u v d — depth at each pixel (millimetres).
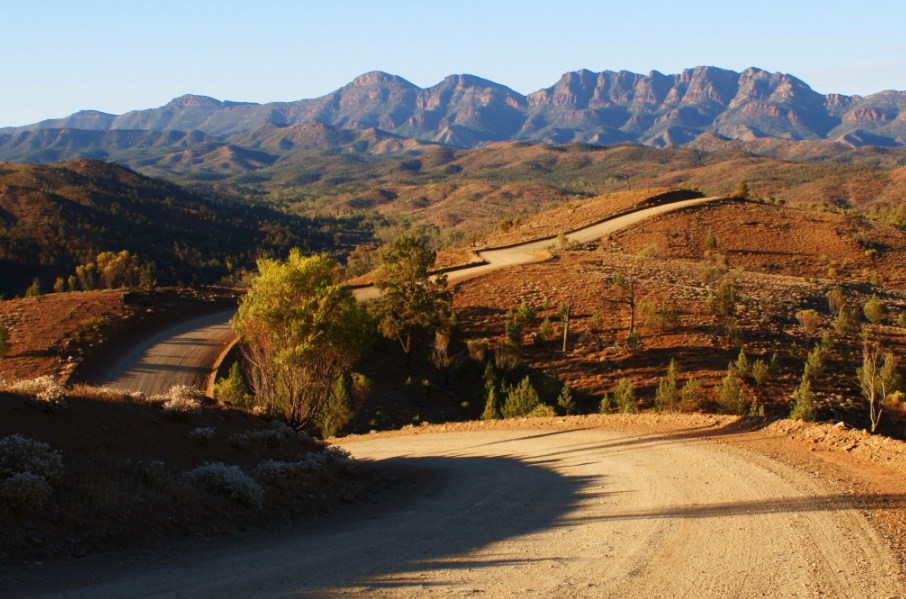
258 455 14812
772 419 19047
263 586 7176
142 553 8391
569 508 11922
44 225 175625
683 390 37562
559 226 116625
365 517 12047
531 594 7160
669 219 108375
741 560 8438
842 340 53656
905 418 38094
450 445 22453
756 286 71250
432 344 54000
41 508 8641
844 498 11344
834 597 7273
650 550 8898
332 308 21797
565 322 53812
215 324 55688
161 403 15773
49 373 41844
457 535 10086
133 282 116812
